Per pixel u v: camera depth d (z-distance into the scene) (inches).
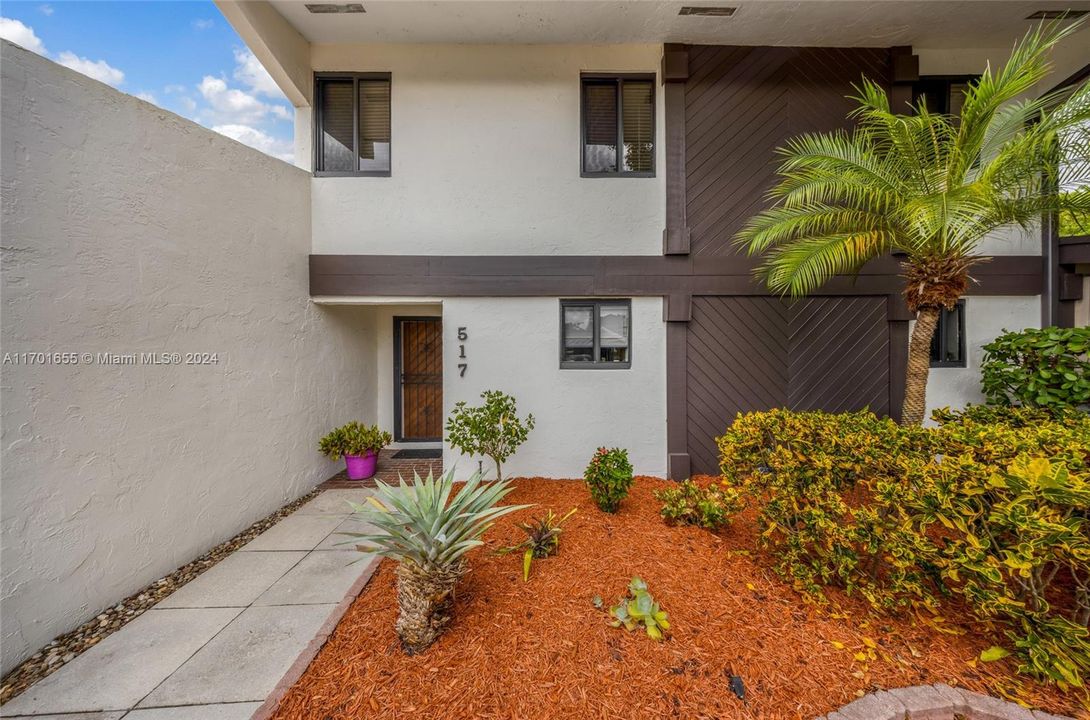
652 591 107.0
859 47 201.5
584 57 202.1
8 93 96.2
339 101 208.4
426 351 285.6
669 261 204.4
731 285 204.7
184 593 122.0
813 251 159.5
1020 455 84.5
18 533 96.5
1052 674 77.6
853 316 207.3
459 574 93.6
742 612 100.2
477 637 92.5
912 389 163.6
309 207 203.5
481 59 202.8
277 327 183.5
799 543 110.4
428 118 203.8
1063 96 177.5
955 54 204.1
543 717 74.5
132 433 122.4
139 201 125.6
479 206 205.2
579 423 206.4
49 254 103.3
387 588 115.7
